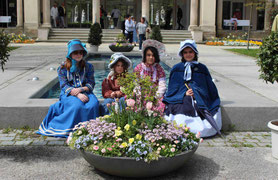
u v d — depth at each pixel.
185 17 29.14
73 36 22.78
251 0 25.28
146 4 22.44
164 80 5.06
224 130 5.13
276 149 3.96
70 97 4.75
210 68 10.55
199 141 3.67
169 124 3.62
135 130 3.38
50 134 4.65
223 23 26.88
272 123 4.13
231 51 17.30
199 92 4.80
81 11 27.86
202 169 3.66
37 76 7.93
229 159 3.96
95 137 3.36
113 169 3.27
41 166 3.67
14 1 25.89
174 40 23.11
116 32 22.89
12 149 4.16
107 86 5.15
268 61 4.12
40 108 4.95
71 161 3.82
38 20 23.52
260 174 3.55
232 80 8.18
